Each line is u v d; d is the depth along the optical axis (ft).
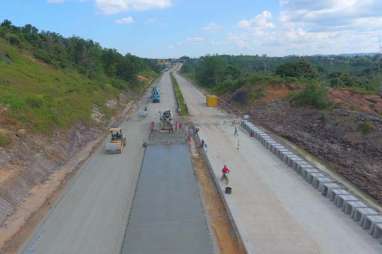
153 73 540.93
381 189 81.97
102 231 62.49
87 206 71.82
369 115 136.15
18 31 236.22
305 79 224.94
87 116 138.82
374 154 102.83
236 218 67.00
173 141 120.16
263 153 109.19
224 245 58.65
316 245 58.39
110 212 69.41
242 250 57.36
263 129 144.25
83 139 119.14
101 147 114.62
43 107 116.98
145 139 125.18
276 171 92.94
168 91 294.46
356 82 231.91
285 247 57.62
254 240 59.57
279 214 68.80
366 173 91.25
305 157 107.04
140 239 58.95
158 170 92.07
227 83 271.90
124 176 88.58
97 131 133.90
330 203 73.92
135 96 256.32
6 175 75.31
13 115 101.40
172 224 63.82
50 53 230.68
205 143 119.55
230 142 122.01
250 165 97.71
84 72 231.71
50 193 77.10
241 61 593.42
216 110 192.54
